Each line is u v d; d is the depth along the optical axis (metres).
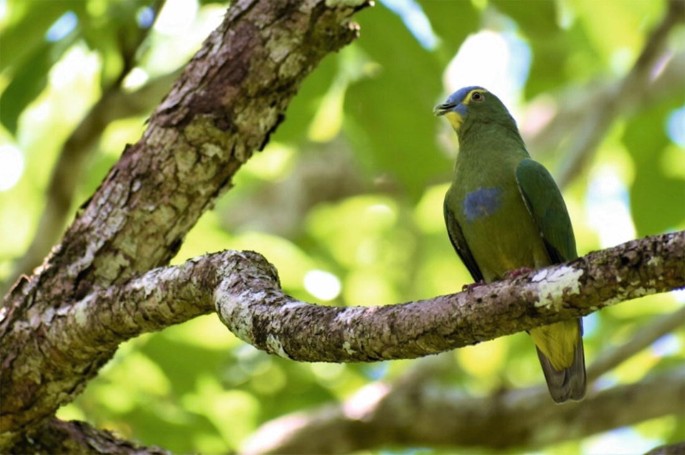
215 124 8.33
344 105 13.04
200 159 8.35
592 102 17.89
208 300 7.16
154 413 13.18
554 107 18.80
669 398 13.56
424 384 14.23
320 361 6.23
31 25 11.86
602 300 5.46
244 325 6.52
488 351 15.74
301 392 15.23
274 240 14.01
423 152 13.23
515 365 16.25
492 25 17.50
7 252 16.81
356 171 18.64
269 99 8.45
